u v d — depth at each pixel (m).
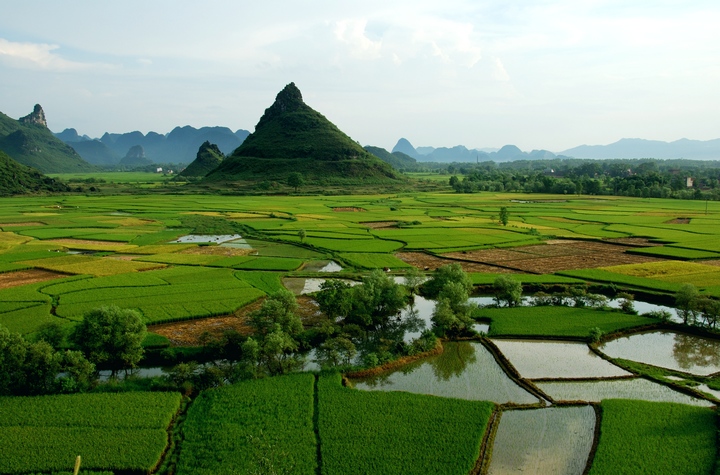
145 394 46.84
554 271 97.19
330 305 65.12
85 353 52.88
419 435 40.94
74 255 108.50
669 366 56.16
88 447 38.62
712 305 64.81
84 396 46.25
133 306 71.56
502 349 60.66
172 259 105.38
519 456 39.50
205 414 44.03
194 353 56.12
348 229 150.25
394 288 71.06
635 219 173.38
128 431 40.84
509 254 115.06
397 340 63.75
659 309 75.94
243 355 53.12
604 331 64.69
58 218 172.62
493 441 41.25
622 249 121.00
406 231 145.50
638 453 38.72
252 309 73.00
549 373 54.31
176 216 182.62
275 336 52.56
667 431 41.59
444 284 72.38
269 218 179.75
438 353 59.50
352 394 47.53
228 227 157.38
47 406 44.19
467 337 64.06
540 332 64.25
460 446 39.59
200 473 35.97
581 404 47.09
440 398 47.03
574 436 42.19
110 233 141.62
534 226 157.75
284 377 51.00
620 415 43.97
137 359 53.00
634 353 59.66
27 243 123.44
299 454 38.25
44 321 64.12
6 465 36.12
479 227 154.12
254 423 42.41
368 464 37.34
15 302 72.00
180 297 76.12
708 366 56.16
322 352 59.53
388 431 41.47
